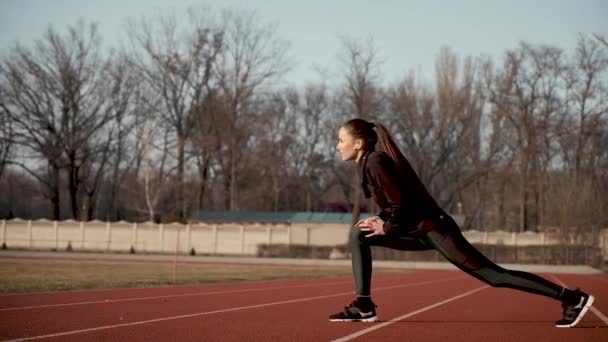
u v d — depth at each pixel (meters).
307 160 71.19
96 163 60.28
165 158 57.22
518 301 12.30
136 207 56.75
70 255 42.09
